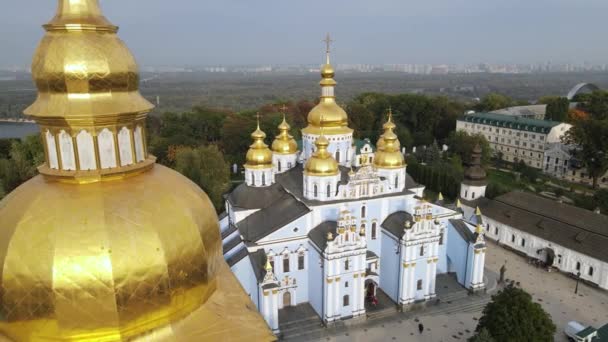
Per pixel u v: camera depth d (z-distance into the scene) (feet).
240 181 367.66
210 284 57.93
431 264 176.65
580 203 258.57
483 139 416.67
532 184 364.79
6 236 47.85
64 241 46.55
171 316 52.75
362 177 175.94
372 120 524.52
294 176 199.52
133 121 54.80
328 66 201.98
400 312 173.78
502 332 129.08
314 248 164.76
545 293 191.01
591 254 196.65
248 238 167.84
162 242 49.93
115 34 53.98
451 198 315.37
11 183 253.44
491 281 199.11
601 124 336.49
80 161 52.26
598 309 178.81
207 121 475.72
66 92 49.85
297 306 173.58
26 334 48.65
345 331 160.76
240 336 55.47
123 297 47.78
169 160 360.28
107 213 48.67
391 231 175.83
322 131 199.21
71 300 46.47
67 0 49.93
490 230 248.73
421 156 432.66
